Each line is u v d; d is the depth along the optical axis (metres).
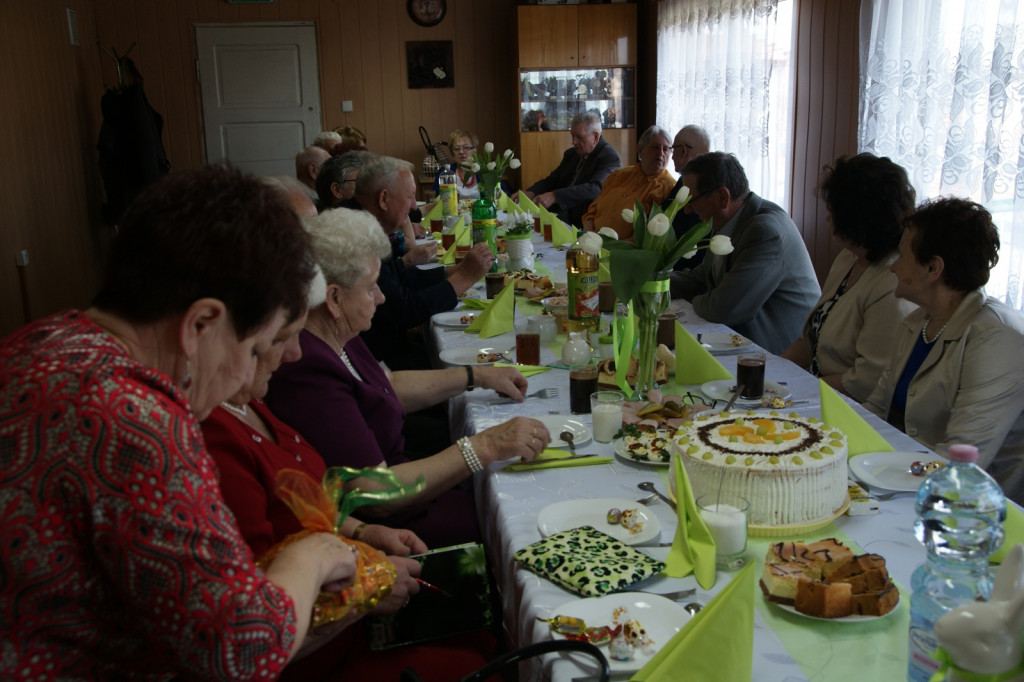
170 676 0.80
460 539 1.78
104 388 0.71
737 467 1.25
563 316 2.54
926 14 3.78
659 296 1.88
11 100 4.99
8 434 0.69
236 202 0.81
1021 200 3.26
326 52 7.88
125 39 7.52
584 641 1.00
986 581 0.92
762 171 5.20
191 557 0.71
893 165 2.21
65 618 0.71
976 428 1.74
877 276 2.26
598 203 5.05
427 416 2.67
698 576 1.14
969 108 3.54
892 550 1.21
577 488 1.48
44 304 5.38
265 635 0.74
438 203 5.59
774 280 2.72
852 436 1.54
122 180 6.07
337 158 3.51
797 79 5.04
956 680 0.74
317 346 1.62
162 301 0.79
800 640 1.01
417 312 2.79
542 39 7.41
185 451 0.74
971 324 1.79
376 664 1.33
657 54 7.04
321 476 1.38
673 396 1.78
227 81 7.77
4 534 0.68
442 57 8.07
